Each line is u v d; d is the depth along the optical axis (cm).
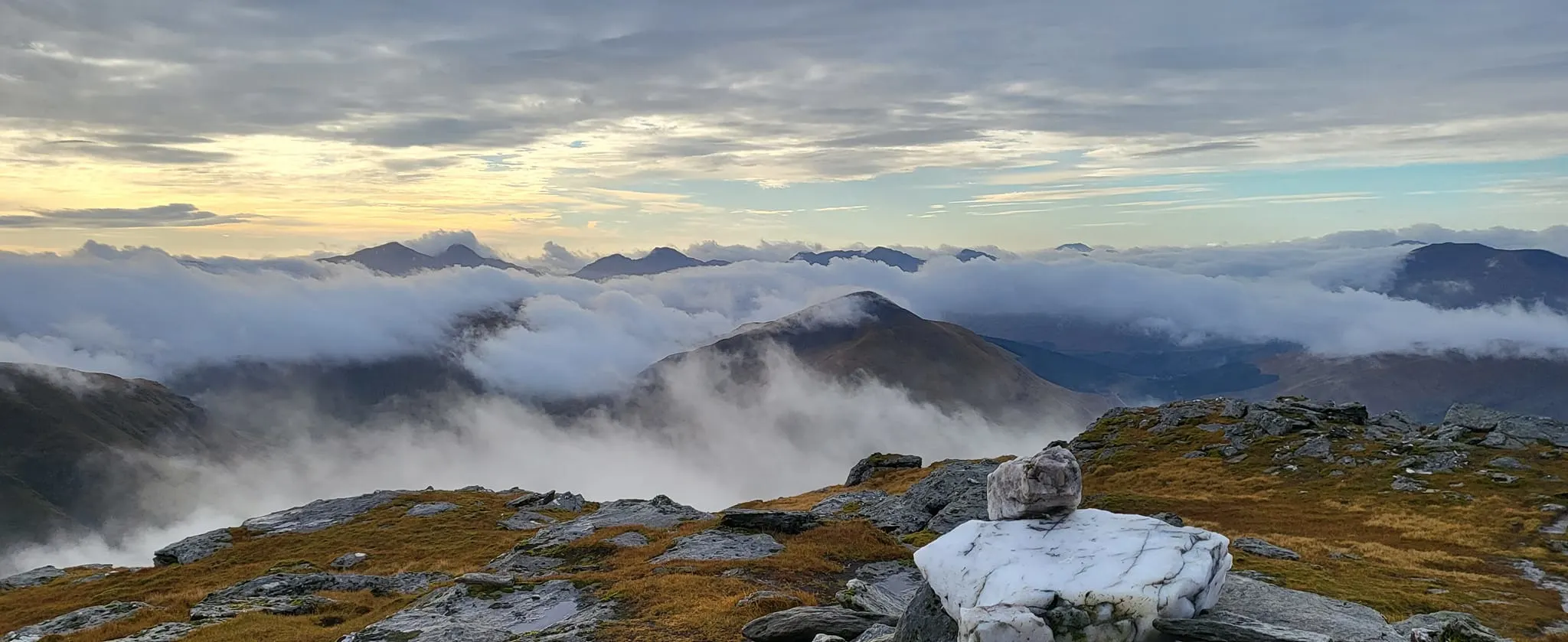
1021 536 3017
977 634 2503
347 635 4853
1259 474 12119
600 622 4394
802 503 12475
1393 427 13925
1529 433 12025
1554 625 5091
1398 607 5278
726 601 4572
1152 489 12262
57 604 8794
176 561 11025
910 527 8731
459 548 10262
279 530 12288
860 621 3731
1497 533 8325
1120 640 2572
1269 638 2500
